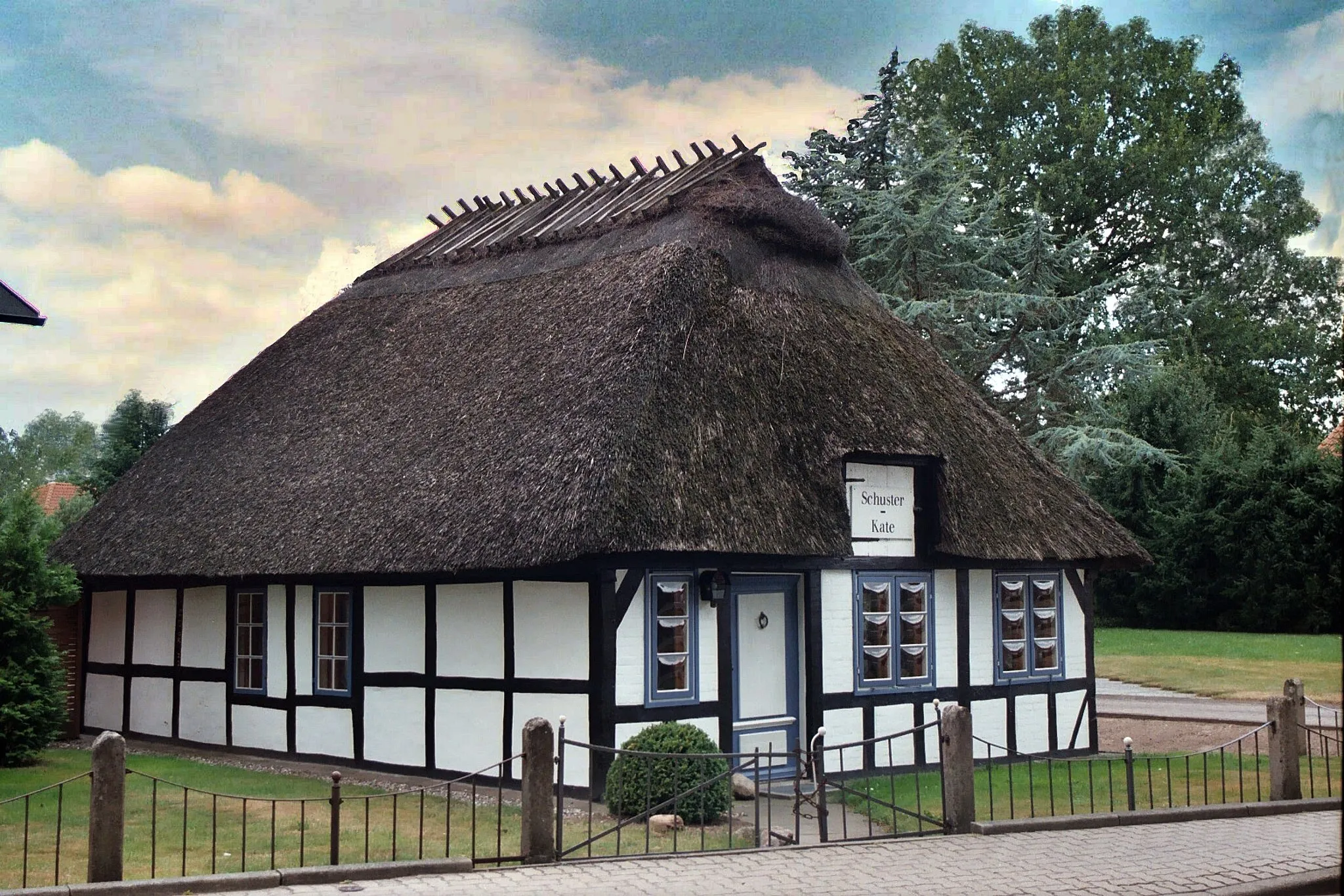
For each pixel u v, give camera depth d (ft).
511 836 35.68
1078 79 150.51
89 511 66.80
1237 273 154.20
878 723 50.65
